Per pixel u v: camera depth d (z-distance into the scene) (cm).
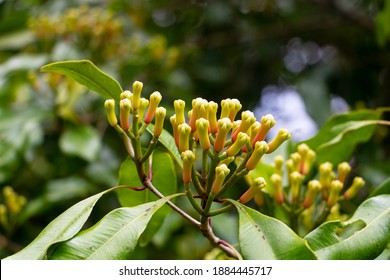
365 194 262
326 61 398
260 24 393
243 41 389
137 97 131
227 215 266
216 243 132
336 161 185
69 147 247
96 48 290
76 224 122
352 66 381
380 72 377
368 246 124
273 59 389
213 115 128
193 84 359
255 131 126
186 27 388
